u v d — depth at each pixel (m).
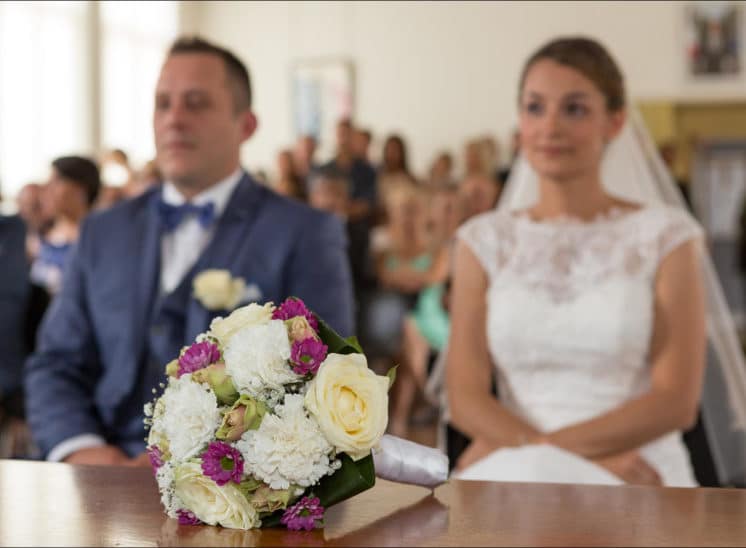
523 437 2.44
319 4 11.68
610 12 10.75
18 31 10.28
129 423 2.61
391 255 6.96
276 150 12.21
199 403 1.18
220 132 2.68
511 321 2.58
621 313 2.52
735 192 11.77
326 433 1.17
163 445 1.24
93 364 2.72
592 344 2.53
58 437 2.57
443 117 11.73
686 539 1.15
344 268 2.74
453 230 7.05
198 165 2.67
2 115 10.18
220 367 1.21
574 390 2.56
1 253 4.09
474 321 2.66
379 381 1.22
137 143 11.45
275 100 12.05
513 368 2.61
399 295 6.73
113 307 2.66
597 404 2.54
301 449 1.16
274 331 1.21
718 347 2.86
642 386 2.58
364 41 11.69
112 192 8.23
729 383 2.85
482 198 7.30
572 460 2.24
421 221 7.05
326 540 1.13
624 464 2.41
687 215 2.68
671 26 11.28
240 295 2.53
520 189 3.06
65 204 5.87
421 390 6.91
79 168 5.89
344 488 1.20
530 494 1.40
